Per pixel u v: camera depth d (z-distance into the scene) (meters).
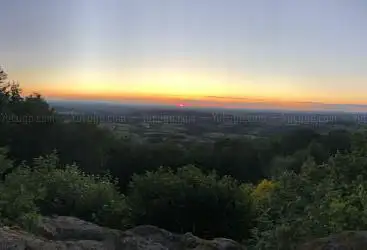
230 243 6.62
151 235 6.61
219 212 8.30
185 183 8.55
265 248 5.45
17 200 6.84
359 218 5.27
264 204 8.45
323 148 20.33
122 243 6.02
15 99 23.69
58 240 5.94
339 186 6.34
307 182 6.66
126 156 27.38
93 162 25.17
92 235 6.27
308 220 5.36
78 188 9.74
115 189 11.85
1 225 5.80
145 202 8.48
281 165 23.02
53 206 8.96
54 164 11.84
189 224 8.27
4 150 10.14
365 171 6.65
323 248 4.59
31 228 6.07
